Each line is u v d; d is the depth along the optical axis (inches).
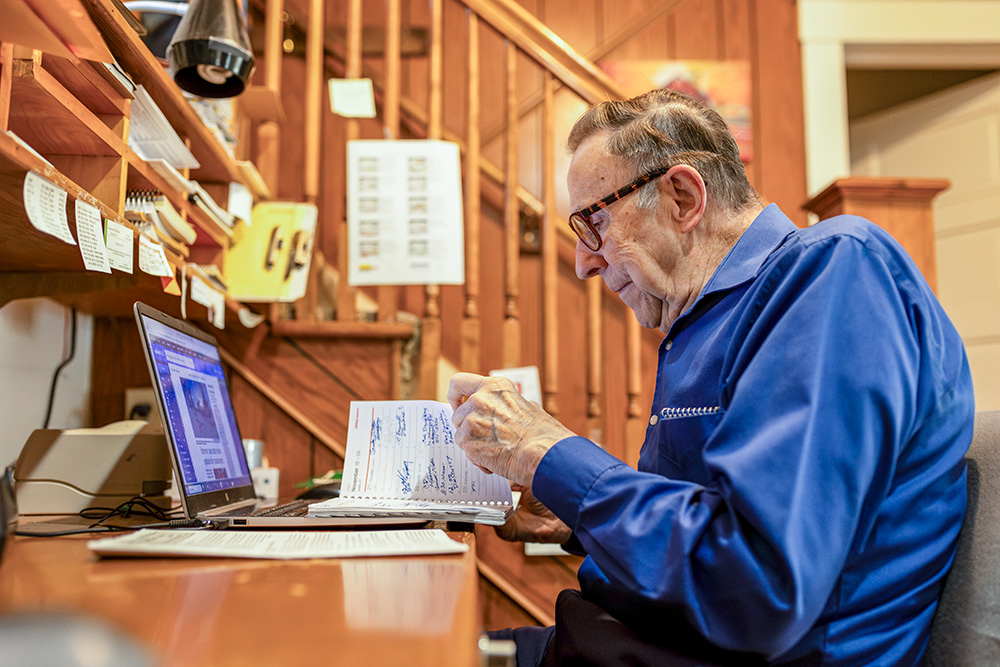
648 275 38.7
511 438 32.7
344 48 101.8
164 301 57.5
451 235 79.0
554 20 114.8
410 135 103.1
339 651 13.7
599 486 28.8
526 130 109.3
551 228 84.3
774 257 32.9
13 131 38.6
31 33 28.9
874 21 119.1
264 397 74.5
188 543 26.6
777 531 24.0
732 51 116.3
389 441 41.8
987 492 29.6
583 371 100.3
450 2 108.9
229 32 48.4
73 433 46.9
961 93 137.3
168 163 51.6
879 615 28.2
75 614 11.5
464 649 13.8
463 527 39.6
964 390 30.9
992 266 129.3
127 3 50.8
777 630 24.0
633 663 30.5
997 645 26.9
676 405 34.9
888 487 27.2
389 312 78.4
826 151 114.9
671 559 25.7
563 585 75.0
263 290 70.4
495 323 100.7
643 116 39.0
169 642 14.2
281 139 100.9
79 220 34.7
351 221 78.3
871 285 28.5
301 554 25.0
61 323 59.0
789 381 26.8
